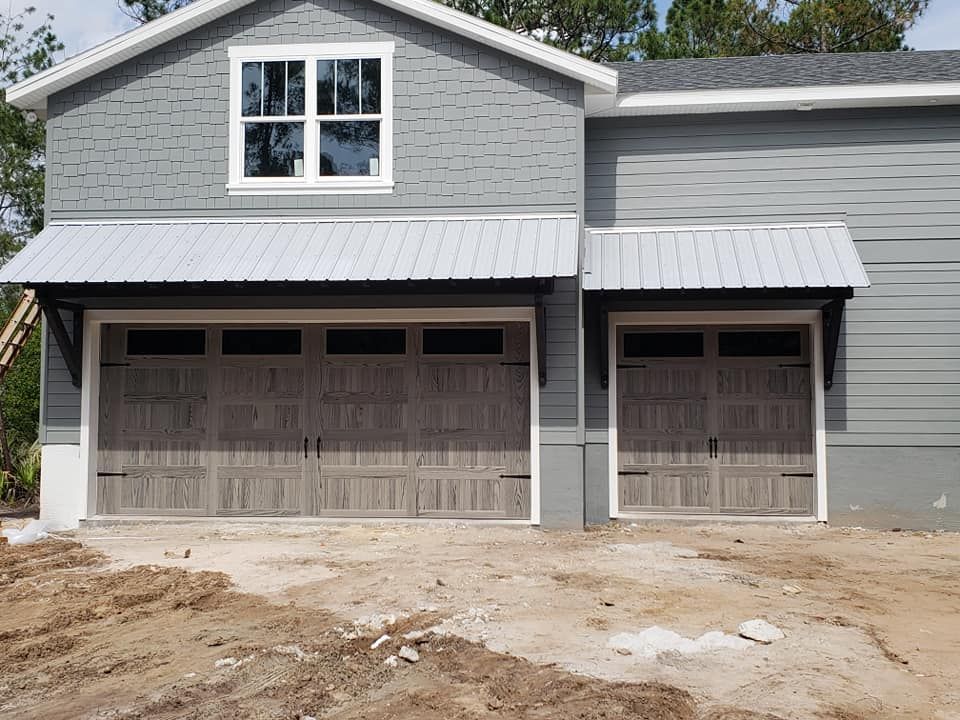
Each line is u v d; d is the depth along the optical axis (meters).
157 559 9.03
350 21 11.49
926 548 9.87
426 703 5.18
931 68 12.38
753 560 8.97
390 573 8.23
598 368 11.69
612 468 11.62
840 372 11.50
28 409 15.45
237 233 11.09
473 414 11.21
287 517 11.34
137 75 11.69
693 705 5.06
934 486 11.29
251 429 11.46
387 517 11.25
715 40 27.36
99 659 5.98
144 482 11.51
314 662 5.82
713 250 11.05
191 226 11.34
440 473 11.20
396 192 11.35
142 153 11.65
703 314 11.58
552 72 11.19
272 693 5.35
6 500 14.33
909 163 11.70
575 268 9.77
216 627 6.64
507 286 10.28
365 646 6.12
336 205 11.43
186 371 11.56
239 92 11.59
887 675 5.57
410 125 11.38
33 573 8.48
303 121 11.53
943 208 11.60
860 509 11.35
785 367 11.65
